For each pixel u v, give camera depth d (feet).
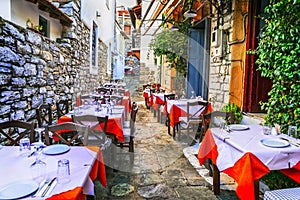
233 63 13.67
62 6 18.78
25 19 12.89
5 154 6.36
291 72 8.30
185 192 8.54
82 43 22.62
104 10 35.06
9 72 9.78
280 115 9.06
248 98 13.05
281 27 8.52
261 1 12.41
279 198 5.70
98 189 8.71
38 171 5.30
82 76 22.85
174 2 21.93
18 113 10.62
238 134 8.14
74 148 6.82
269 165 6.51
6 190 4.44
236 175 6.77
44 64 13.70
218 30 15.03
